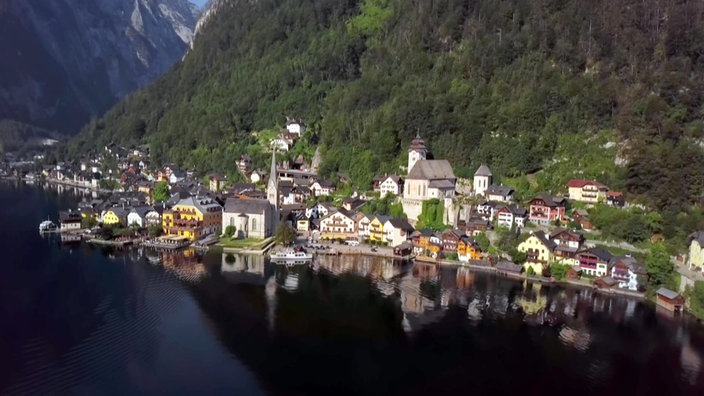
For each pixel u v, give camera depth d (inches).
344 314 4148.6
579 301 4532.5
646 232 5428.2
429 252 5871.1
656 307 4424.2
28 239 6269.7
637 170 5925.2
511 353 3543.3
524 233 5669.3
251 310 4190.5
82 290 4532.5
